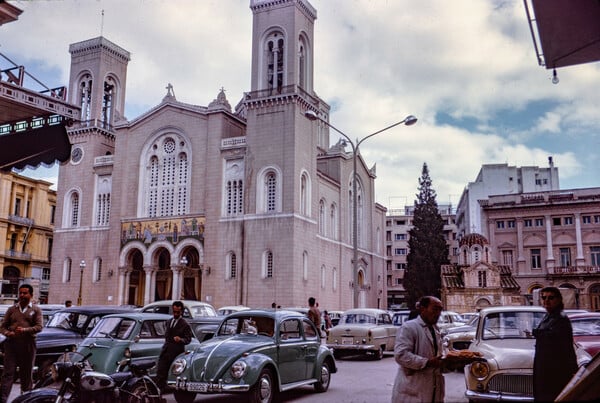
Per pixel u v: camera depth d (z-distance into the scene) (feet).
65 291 198.90
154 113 195.21
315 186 182.60
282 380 42.70
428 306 24.21
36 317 40.52
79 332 54.80
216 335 46.52
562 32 22.89
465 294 177.58
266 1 184.03
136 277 198.80
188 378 39.11
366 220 238.27
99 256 196.03
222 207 177.27
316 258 177.58
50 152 43.60
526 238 213.05
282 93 173.47
